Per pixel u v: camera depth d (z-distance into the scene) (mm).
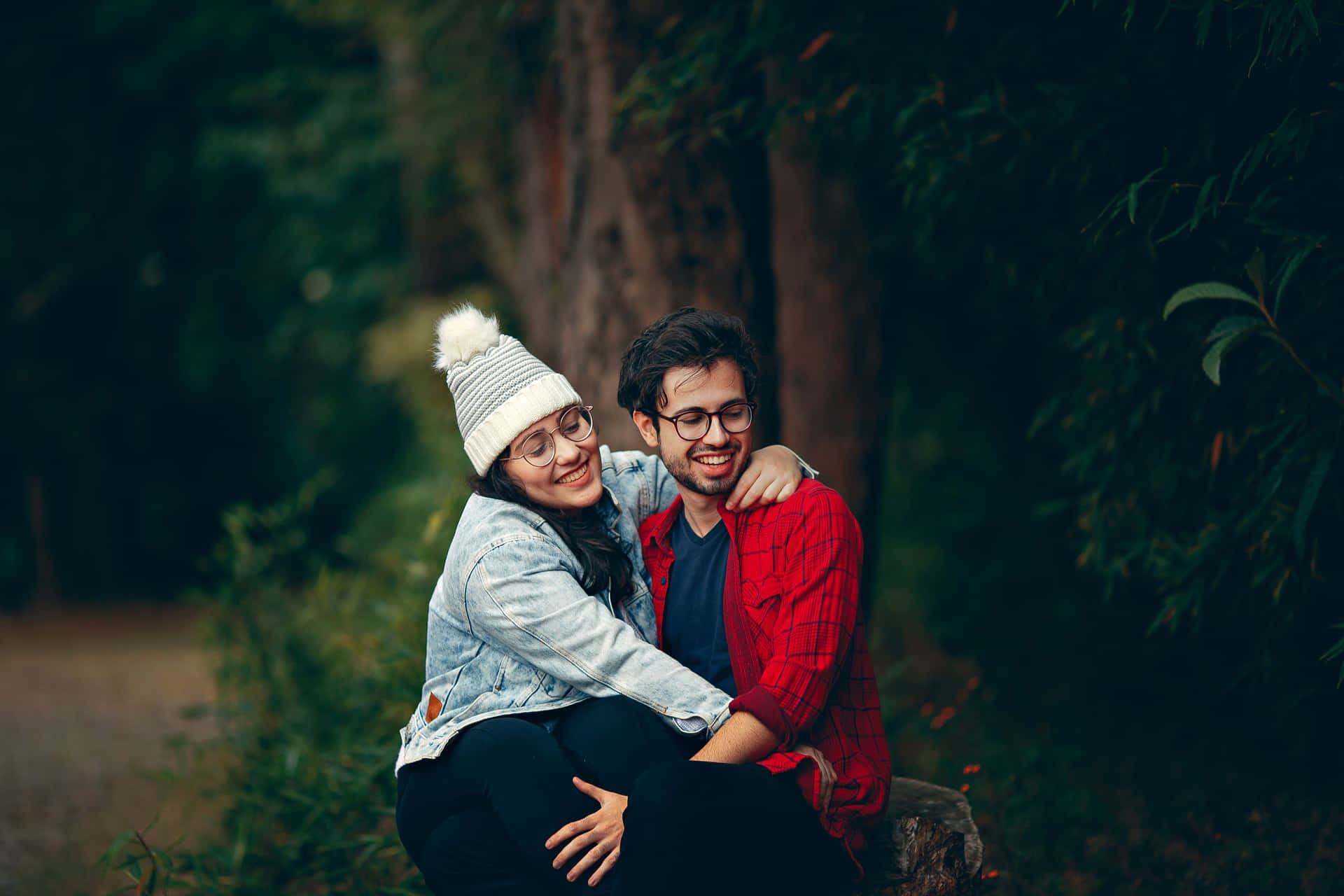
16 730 5793
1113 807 3551
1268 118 2482
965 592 6562
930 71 2986
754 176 3906
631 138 3723
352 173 10383
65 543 13086
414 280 9977
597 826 1939
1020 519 6445
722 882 1926
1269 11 2137
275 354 12570
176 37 11375
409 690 3660
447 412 8602
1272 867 2939
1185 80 2598
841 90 3279
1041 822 3342
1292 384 2555
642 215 3732
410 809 2166
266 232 12570
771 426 3861
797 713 1965
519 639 2080
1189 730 4152
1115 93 2656
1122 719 4445
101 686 7078
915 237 3555
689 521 2256
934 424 7133
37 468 12664
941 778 3688
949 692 5137
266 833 3523
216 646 4465
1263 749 3834
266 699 4277
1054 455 5816
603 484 2359
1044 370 4680
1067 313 3543
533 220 6887
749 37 3139
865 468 4465
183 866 3357
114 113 12375
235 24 10789
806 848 1995
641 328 3746
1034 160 2916
